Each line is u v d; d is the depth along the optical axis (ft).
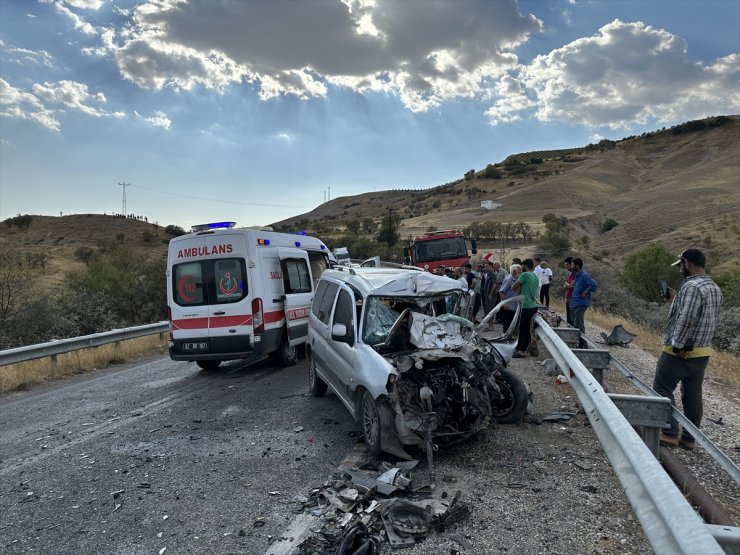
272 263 32.55
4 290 56.65
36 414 25.67
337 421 21.52
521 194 549.13
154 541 12.65
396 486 14.17
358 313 20.38
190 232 32.27
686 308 16.08
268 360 36.40
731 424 19.34
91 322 64.23
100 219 413.18
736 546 8.30
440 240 67.92
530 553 11.27
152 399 27.25
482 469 15.85
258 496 14.80
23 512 14.67
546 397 23.00
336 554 11.09
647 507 8.83
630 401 14.80
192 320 30.99
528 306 31.30
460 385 17.42
